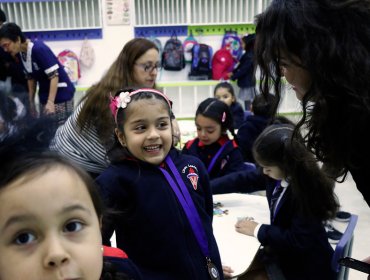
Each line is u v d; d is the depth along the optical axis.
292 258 1.36
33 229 0.45
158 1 4.60
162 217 1.05
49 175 0.47
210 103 2.10
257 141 1.38
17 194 0.45
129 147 1.11
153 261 1.06
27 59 3.24
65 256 0.44
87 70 4.79
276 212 1.38
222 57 4.79
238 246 1.34
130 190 1.08
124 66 1.67
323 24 0.66
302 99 0.75
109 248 0.81
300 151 1.21
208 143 2.12
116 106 1.15
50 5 4.54
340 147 0.72
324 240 1.30
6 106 0.52
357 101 0.65
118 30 4.71
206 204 1.24
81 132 1.50
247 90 4.32
